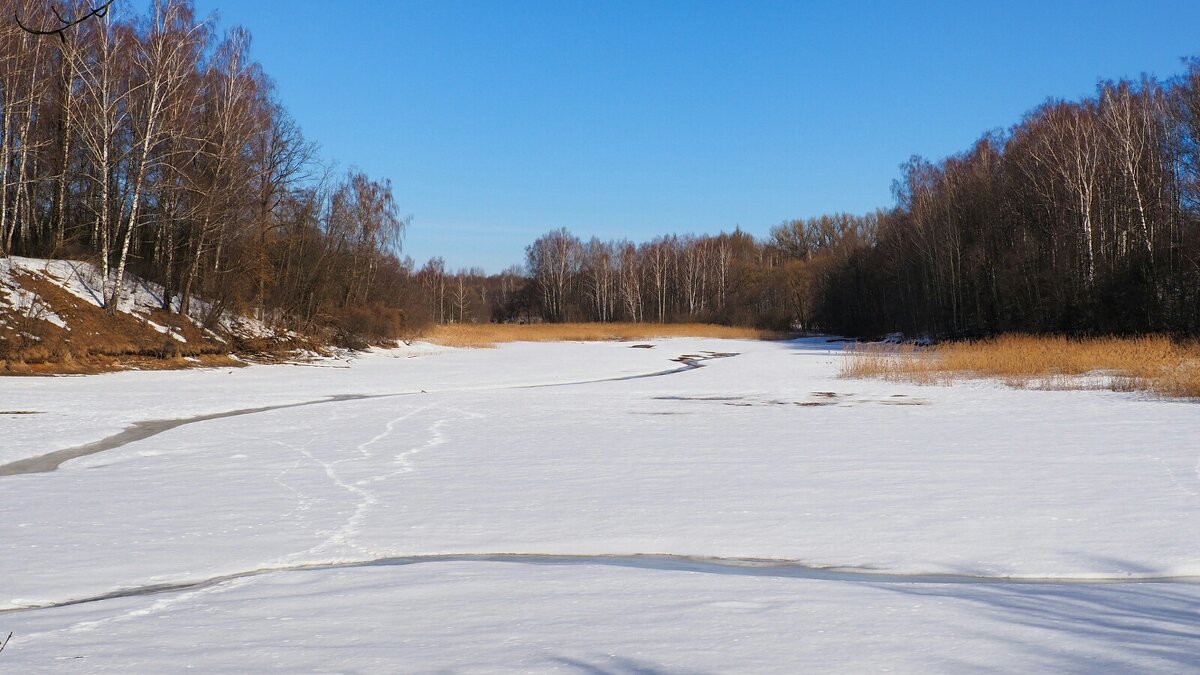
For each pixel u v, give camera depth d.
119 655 4.73
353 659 4.62
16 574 6.82
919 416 17.86
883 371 30.02
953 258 56.34
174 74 34.47
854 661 4.48
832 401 21.55
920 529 8.18
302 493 10.14
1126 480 10.30
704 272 111.50
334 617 5.50
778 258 125.62
